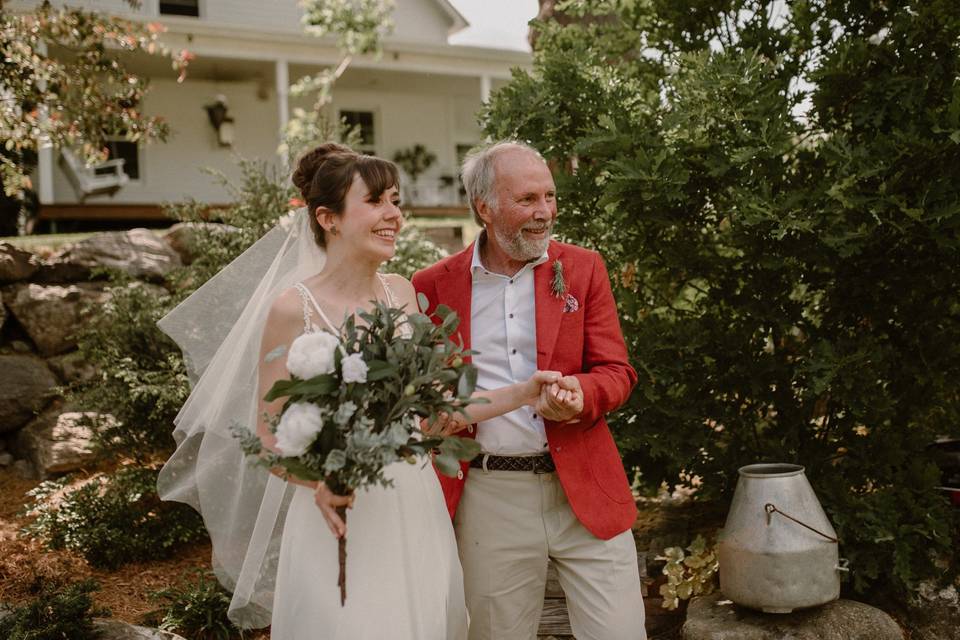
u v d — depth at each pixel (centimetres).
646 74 445
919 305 367
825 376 338
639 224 395
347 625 224
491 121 424
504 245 262
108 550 438
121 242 727
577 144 370
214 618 369
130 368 489
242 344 274
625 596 264
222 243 541
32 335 671
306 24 1223
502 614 271
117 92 735
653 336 377
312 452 205
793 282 380
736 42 422
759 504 316
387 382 207
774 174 362
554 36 484
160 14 1535
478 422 258
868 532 339
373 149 1725
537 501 266
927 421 385
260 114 1614
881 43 365
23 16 709
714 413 383
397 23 1719
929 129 348
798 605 308
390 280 269
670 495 429
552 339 262
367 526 232
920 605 345
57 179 1459
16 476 591
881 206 328
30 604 333
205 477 295
